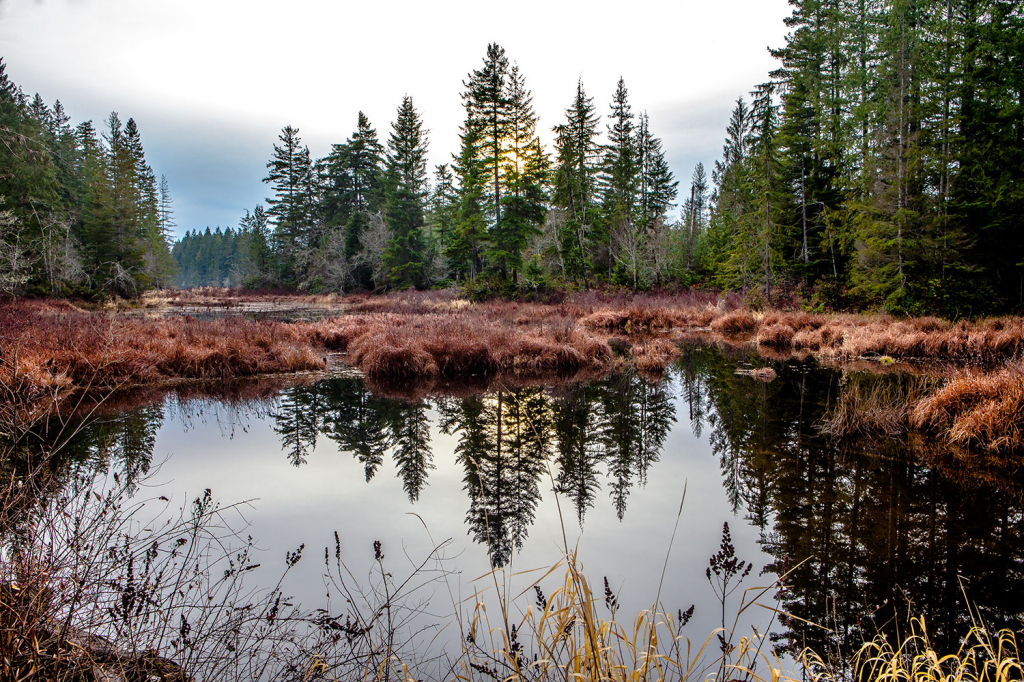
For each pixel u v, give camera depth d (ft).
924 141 67.00
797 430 25.68
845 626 10.58
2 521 8.34
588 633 7.50
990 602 11.35
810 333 59.31
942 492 17.60
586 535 14.75
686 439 24.62
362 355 46.44
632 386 37.37
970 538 14.34
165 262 186.60
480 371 43.34
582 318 82.74
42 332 36.68
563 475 19.98
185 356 38.60
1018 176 63.87
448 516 16.08
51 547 8.02
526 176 113.39
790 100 92.48
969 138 66.18
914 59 66.85
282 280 181.68
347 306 118.01
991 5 66.90
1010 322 52.16
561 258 128.26
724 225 125.39
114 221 127.65
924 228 64.90
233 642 8.84
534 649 9.52
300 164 183.32
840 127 89.66
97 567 8.60
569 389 36.37
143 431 24.61
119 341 37.06
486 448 23.43
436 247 154.71
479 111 112.78
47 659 7.13
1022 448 21.16
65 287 106.73
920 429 25.09
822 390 34.58
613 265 132.05
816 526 15.23
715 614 11.02
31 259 92.48
